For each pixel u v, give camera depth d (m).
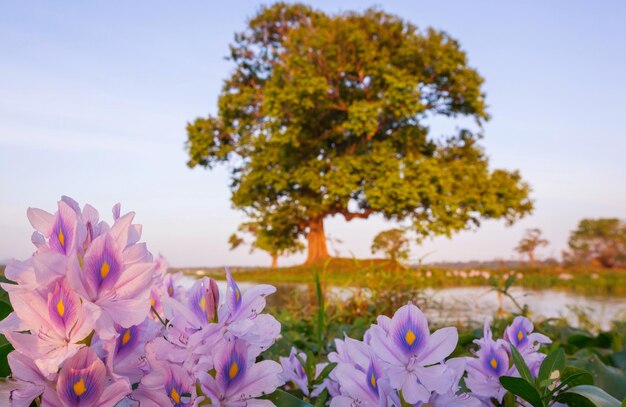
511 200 28.58
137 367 0.96
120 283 0.91
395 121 27.59
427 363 0.99
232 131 30.14
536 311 8.38
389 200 25.08
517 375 1.26
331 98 27.00
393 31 27.81
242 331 0.92
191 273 12.45
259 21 31.62
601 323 6.26
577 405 1.26
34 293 0.88
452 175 27.80
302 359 1.53
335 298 4.27
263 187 28.88
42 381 0.86
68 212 0.91
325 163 26.78
